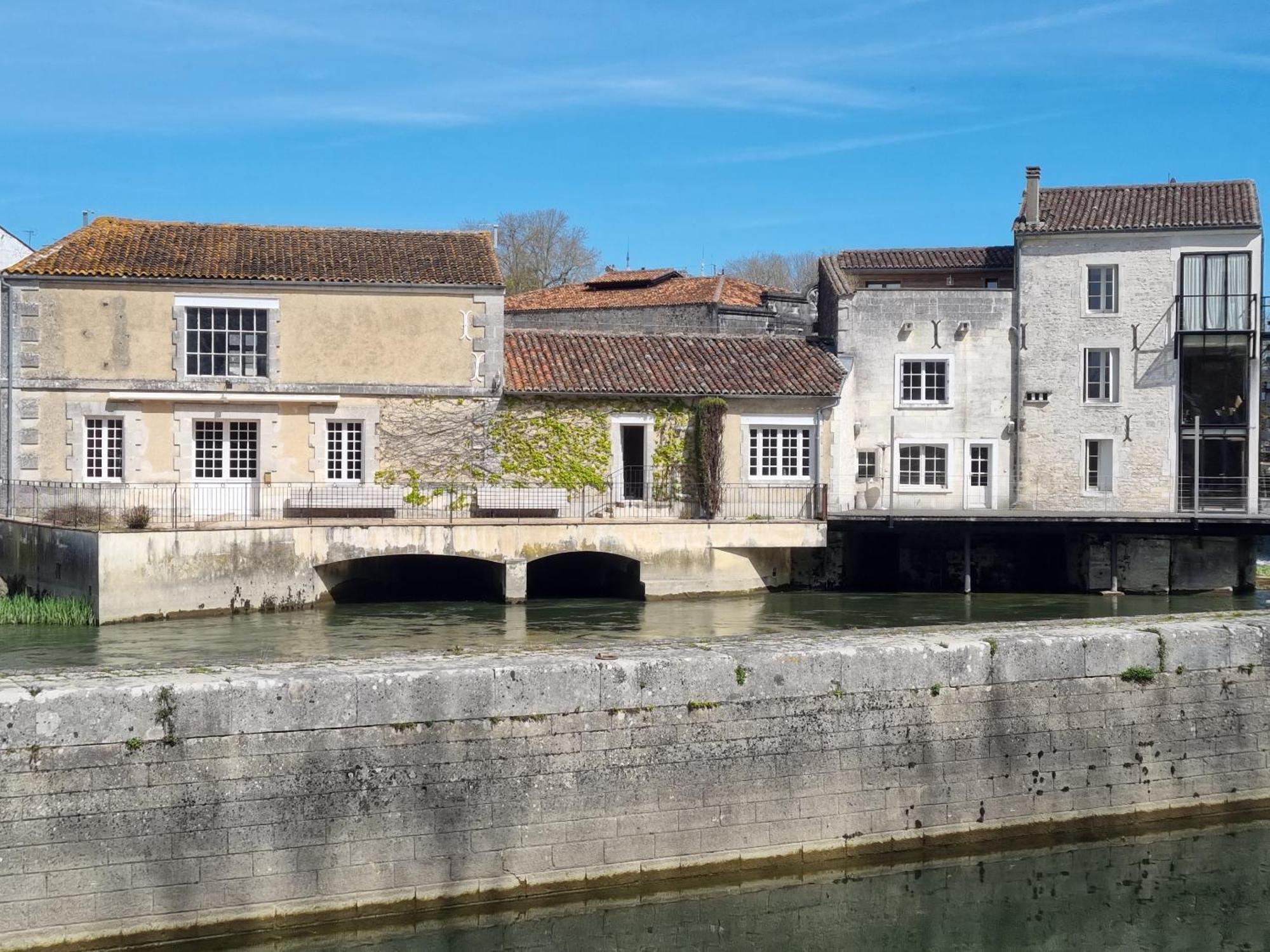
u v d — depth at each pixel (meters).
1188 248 36.84
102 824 11.17
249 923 11.58
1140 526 30.95
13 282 29.17
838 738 13.66
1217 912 13.30
